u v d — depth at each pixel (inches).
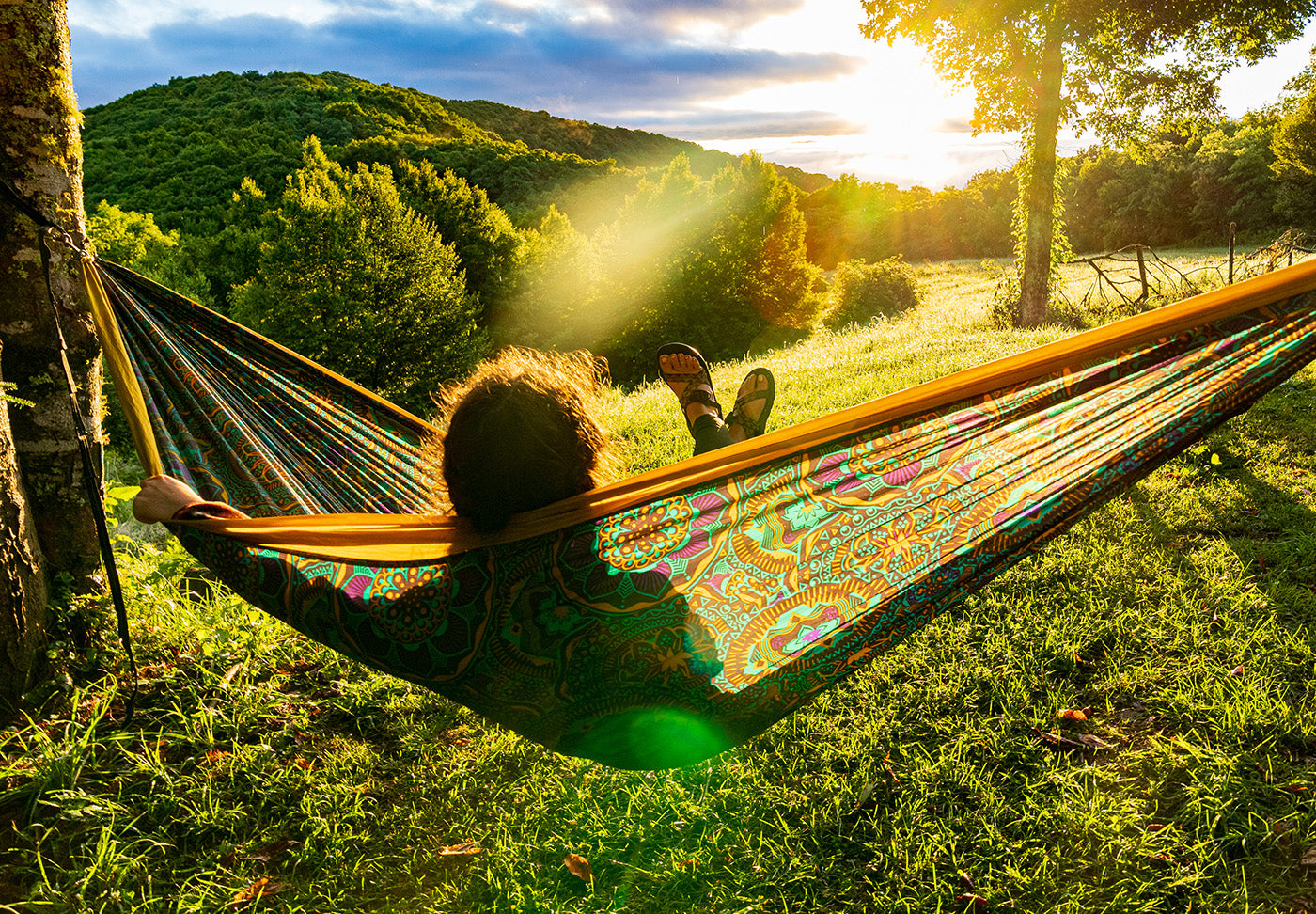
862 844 109.6
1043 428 80.0
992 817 111.3
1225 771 112.2
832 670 68.2
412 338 1269.7
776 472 68.6
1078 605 158.6
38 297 138.5
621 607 61.1
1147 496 199.9
